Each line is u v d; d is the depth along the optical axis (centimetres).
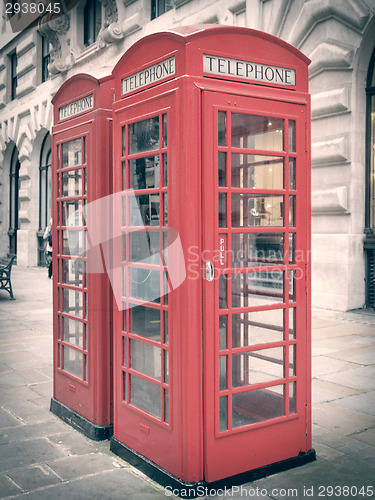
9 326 829
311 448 346
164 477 309
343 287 895
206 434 298
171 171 300
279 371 335
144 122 327
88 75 390
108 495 298
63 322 435
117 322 356
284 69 327
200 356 296
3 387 511
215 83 296
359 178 900
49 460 345
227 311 304
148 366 331
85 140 394
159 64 314
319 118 934
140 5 1349
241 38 309
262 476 320
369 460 345
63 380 430
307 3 918
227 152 300
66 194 435
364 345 668
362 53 881
